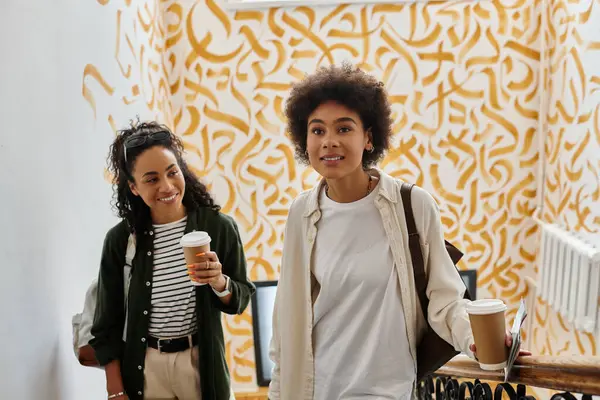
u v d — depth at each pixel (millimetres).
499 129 4766
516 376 1452
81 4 2594
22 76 1937
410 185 1622
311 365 1688
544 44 4578
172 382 1909
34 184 2000
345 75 1558
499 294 5020
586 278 3676
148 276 1886
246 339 5066
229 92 4695
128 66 3439
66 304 2254
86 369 2457
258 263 4957
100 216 2734
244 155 4785
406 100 4723
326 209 1652
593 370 1222
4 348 1743
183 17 4574
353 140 1545
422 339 1659
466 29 4617
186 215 1943
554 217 4523
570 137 4168
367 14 4586
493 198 4875
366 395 1606
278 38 4617
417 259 1586
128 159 1816
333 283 1613
